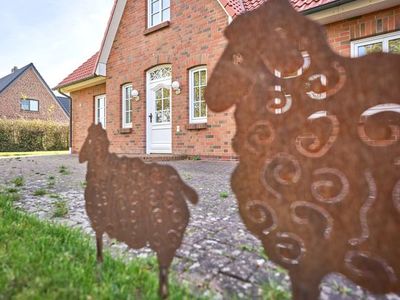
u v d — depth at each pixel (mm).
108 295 1276
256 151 1106
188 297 1289
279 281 1426
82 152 1659
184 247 1852
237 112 1133
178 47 7766
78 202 3035
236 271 1542
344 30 5594
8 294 1261
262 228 1101
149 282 1400
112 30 9469
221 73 1150
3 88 22000
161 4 8297
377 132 912
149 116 8719
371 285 924
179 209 1252
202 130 7258
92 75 9844
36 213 2619
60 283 1353
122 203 1430
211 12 7000
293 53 1028
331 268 986
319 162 996
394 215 893
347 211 957
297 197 1035
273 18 1061
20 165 6867
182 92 7691
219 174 4816
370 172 923
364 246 936
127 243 1401
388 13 5152
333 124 973
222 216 2516
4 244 1810
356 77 938
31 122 18516
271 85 1067
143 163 1360
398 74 882
